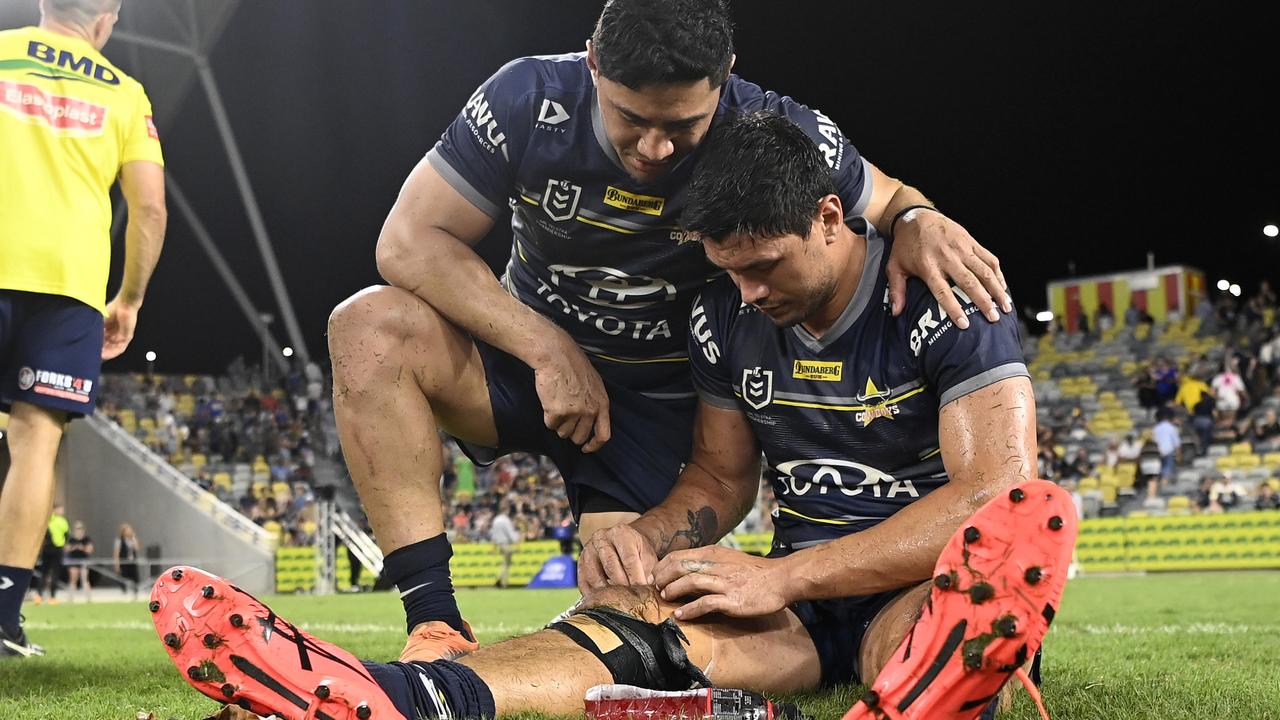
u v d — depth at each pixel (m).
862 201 2.85
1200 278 26.45
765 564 2.26
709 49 2.32
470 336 2.99
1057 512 1.47
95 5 3.61
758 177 2.12
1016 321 2.29
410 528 2.66
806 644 2.40
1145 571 16.67
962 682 1.52
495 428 3.11
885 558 2.15
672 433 3.24
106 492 24.70
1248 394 20.28
